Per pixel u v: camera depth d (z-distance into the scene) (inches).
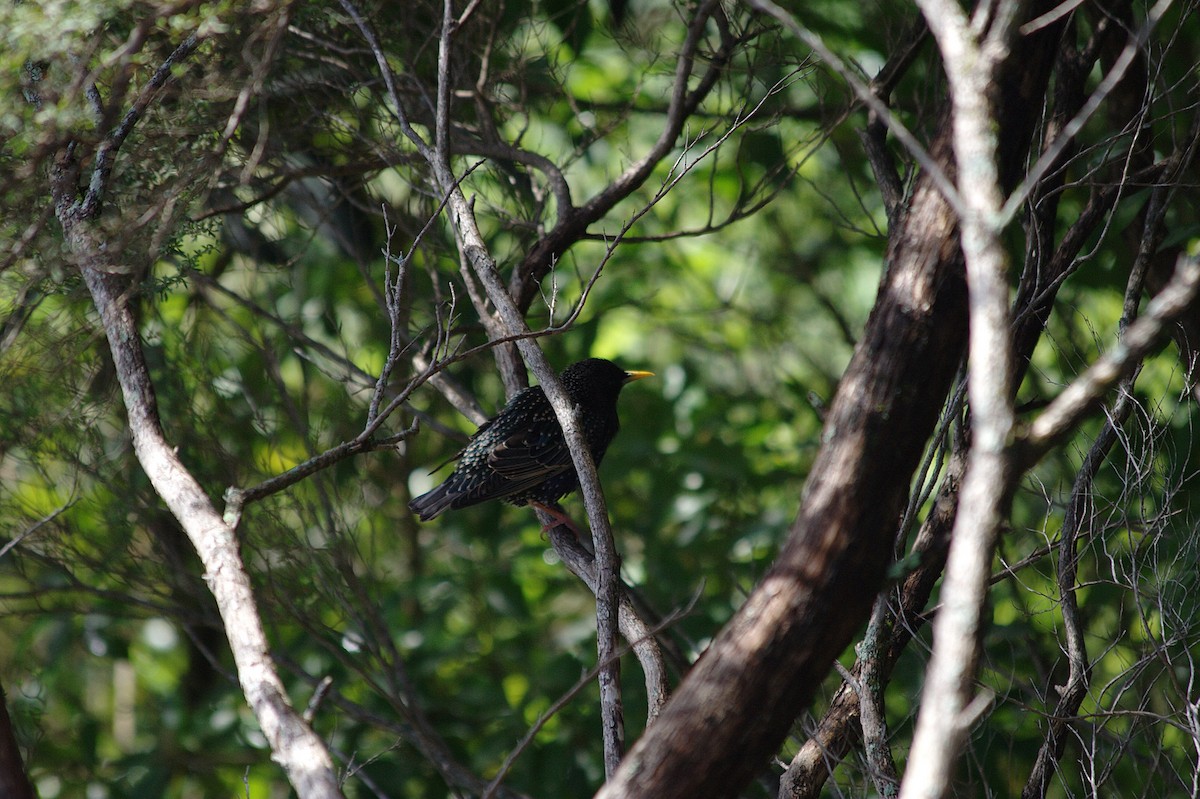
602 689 229.6
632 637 255.0
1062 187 271.7
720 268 648.4
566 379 441.1
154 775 481.1
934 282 181.2
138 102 237.3
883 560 175.0
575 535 388.5
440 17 378.6
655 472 536.1
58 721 511.5
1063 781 257.8
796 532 175.5
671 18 449.7
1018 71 186.9
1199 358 290.4
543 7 446.9
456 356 218.8
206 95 241.6
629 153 452.8
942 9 153.5
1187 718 252.7
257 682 176.1
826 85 430.6
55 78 224.8
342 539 407.5
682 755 165.9
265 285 486.9
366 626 422.6
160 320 419.2
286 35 340.5
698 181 582.6
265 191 418.9
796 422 558.6
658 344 639.8
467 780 381.7
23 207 246.2
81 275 269.4
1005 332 140.6
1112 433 265.6
